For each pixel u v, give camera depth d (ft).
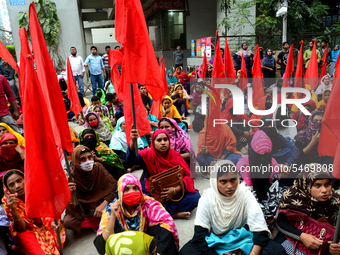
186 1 51.49
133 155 10.34
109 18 74.54
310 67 13.75
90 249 8.98
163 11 51.75
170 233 7.63
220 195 7.22
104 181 10.09
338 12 46.29
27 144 6.55
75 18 39.96
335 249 6.52
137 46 8.03
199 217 7.48
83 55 41.29
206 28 53.26
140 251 5.58
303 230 7.50
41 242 8.12
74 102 20.33
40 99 6.55
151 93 8.45
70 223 9.32
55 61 39.60
